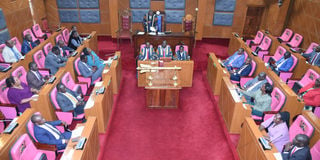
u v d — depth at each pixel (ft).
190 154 14.88
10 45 21.26
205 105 20.07
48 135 12.61
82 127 12.75
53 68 21.12
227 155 14.85
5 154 10.69
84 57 19.99
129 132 16.70
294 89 19.80
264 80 17.69
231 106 15.96
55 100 15.12
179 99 20.88
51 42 26.12
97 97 15.52
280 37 30.04
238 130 16.16
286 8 30.48
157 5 34.22
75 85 17.60
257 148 11.73
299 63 21.70
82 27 36.37
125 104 19.99
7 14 26.14
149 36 27.35
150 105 19.47
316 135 12.80
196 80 24.32
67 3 34.53
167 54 23.88
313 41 26.53
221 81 18.81
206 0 33.37
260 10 34.35
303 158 10.89
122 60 28.35
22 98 16.15
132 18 35.01
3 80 15.83
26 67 20.89
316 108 17.39
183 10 34.53
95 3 34.47
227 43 35.19
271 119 13.50
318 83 17.19
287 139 12.87
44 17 34.40
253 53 22.41
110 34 36.60
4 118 15.48
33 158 11.46
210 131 16.97
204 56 30.17
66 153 10.98
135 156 14.62
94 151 13.23
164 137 16.31
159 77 19.35
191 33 28.25
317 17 25.76
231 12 34.83
